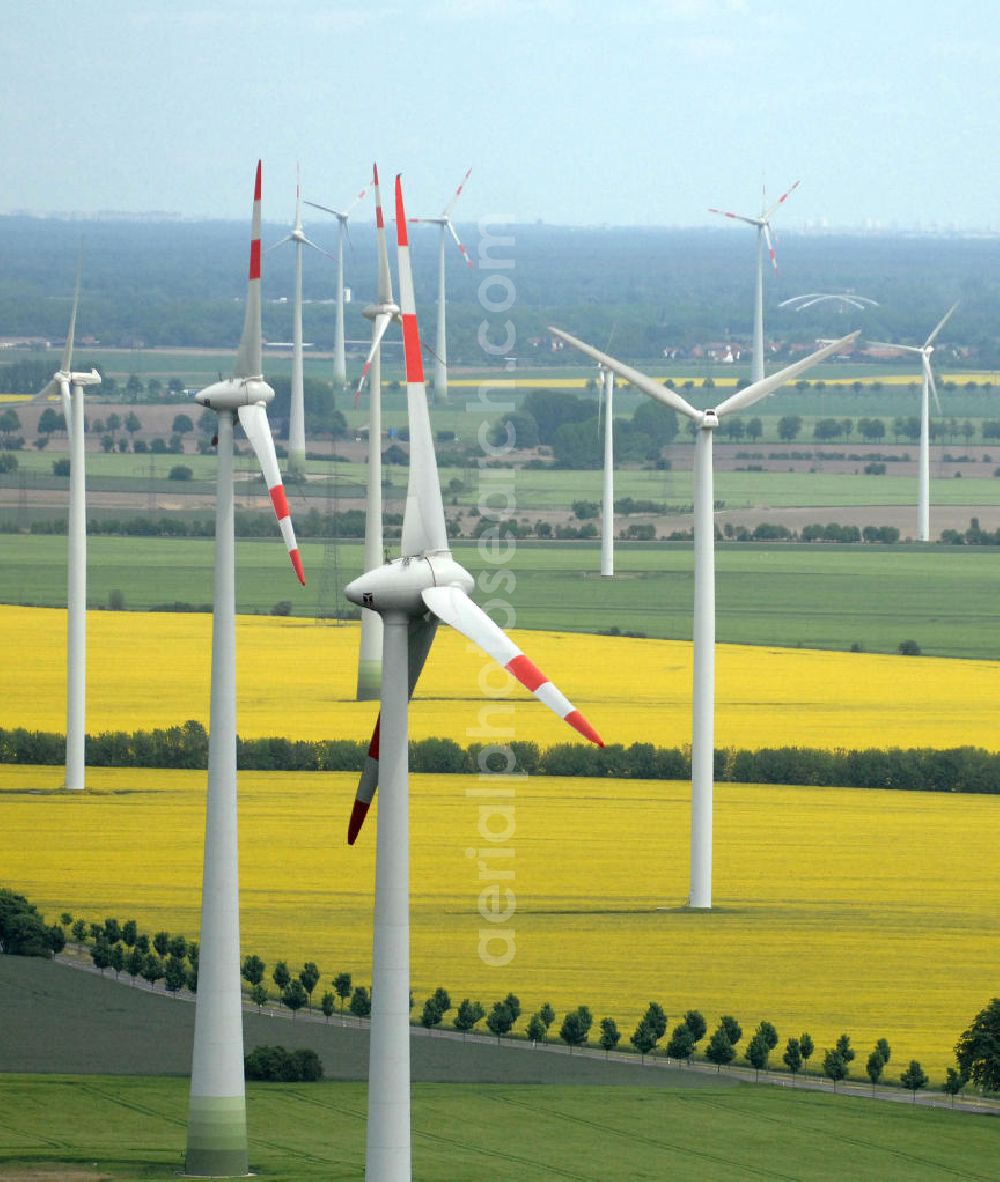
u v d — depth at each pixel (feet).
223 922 589.32
